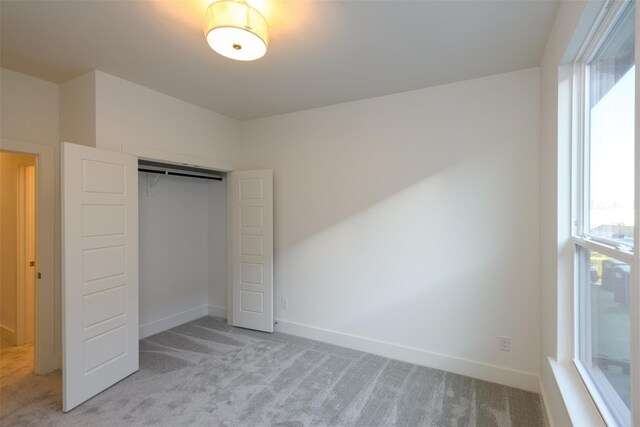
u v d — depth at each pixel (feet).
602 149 4.78
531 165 8.18
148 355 10.10
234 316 12.72
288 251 12.00
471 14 6.09
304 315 11.65
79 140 8.74
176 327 12.67
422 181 9.59
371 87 9.57
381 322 10.20
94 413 7.14
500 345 8.53
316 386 8.30
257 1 5.74
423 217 9.55
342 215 10.91
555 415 5.91
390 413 7.22
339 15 6.14
